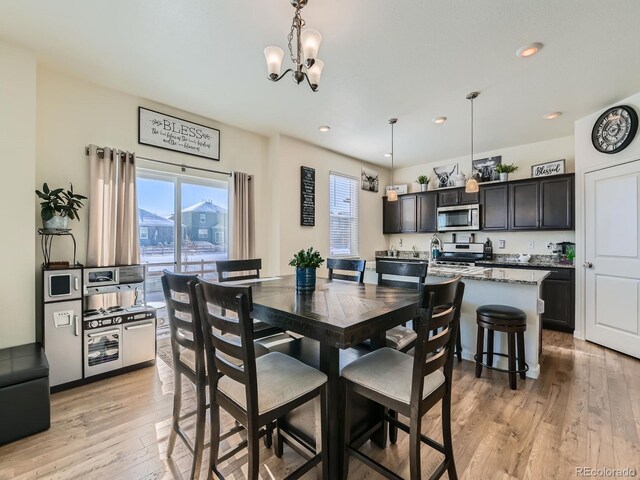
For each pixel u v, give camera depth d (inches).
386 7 74.0
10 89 88.6
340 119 144.0
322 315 53.7
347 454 56.8
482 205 189.8
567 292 150.2
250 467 45.7
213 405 53.2
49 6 74.2
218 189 151.4
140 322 109.1
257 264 111.2
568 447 68.7
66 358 94.7
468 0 71.8
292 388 50.8
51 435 73.0
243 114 138.5
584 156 139.1
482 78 106.8
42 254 101.0
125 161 115.7
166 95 121.2
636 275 118.5
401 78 106.8
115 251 112.6
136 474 61.4
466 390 94.9
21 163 90.3
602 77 105.5
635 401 87.5
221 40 87.5
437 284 47.3
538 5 72.9
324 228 189.5
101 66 100.9
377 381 53.4
